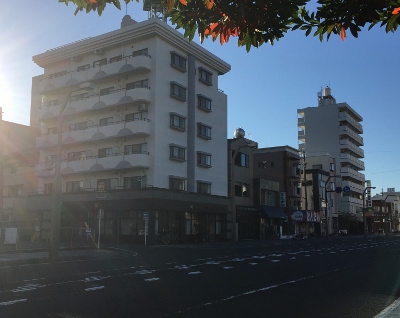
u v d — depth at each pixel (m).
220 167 46.06
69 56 44.75
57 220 21.06
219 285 11.97
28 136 58.19
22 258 20.22
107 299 9.73
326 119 84.69
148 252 26.44
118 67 39.69
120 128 38.72
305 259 21.03
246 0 4.18
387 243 41.91
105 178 40.38
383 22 4.10
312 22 4.31
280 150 61.09
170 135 39.56
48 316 7.92
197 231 41.50
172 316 7.94
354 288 11.51
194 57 43.03
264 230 52.19
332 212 78.69
